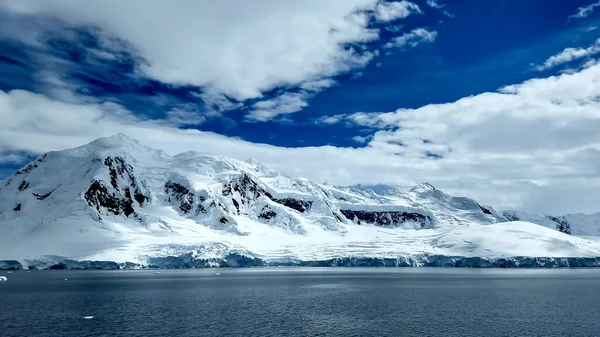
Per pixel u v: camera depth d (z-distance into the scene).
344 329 96.94
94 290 171.50
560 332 93.69
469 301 138.75
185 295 155.38
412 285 193.12
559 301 137.38
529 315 112.62
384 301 139.75
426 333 93.19
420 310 121.19
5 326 99.62
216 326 99.69
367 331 95.00
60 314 114.75
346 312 118.19
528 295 153.00
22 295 154.62
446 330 95.88
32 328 97.56
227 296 152.75
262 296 152.88
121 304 132.62
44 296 151.88
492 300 140.75
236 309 123.25
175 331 94.69
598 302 134.75
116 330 95.62
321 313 116.62
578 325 100.12
